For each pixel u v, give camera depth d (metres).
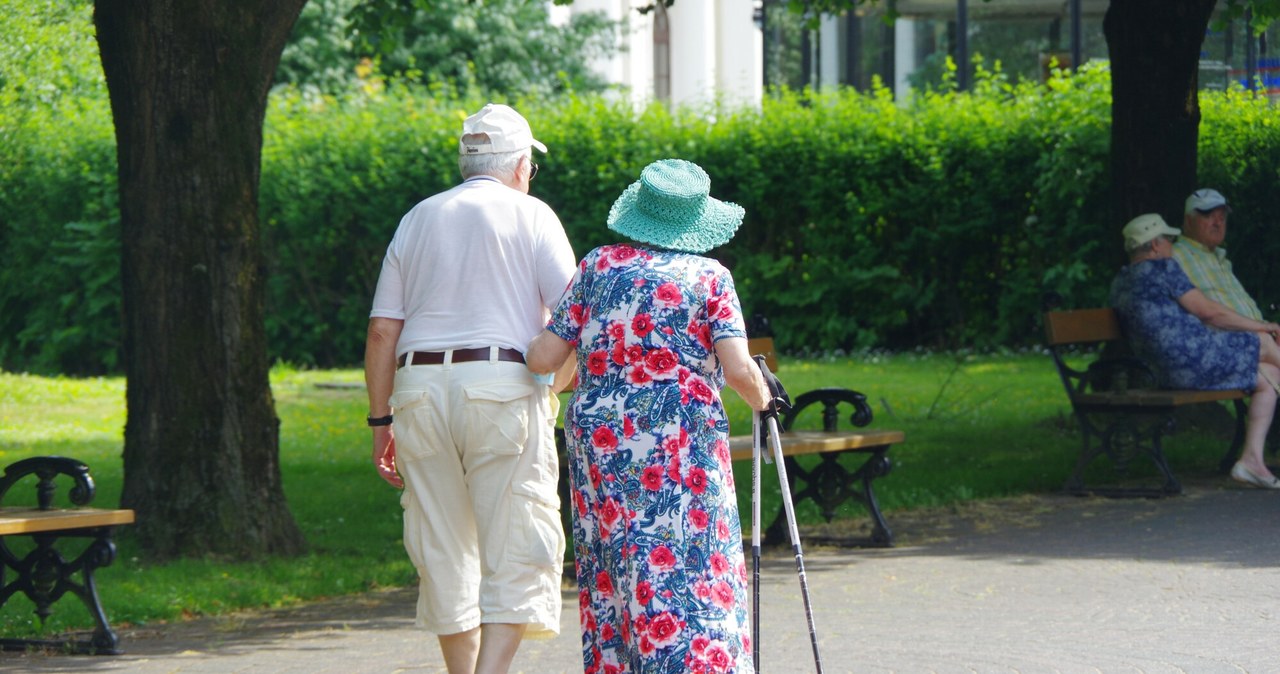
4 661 14.55
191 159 18.67
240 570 18.19
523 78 71.00
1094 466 26.34
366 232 52.75
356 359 53.06
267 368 19.45
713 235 11.27
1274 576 17.23
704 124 51.25
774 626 15.38
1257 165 39.75
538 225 12.15
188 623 16.27
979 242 48.28
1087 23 55.75
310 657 14.50
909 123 48.41
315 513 23.20
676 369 10.95
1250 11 29.06
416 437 11.88
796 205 49.81
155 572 17.92
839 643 14.59
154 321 18.84
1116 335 25.55
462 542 12.08
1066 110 46.03
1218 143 40.06
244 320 19.11
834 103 51.00
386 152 52.31
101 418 37.75
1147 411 23.33
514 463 11.83
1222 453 27.11
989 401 36.25
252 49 18.97
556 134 51.09
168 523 18.73
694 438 10.90
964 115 47.81
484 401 11.70
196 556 18.61
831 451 20.22
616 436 10.90
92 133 52.25
